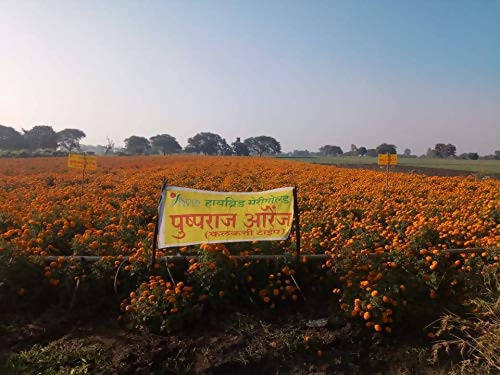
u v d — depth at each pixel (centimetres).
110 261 629
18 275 596
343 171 2367
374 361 495
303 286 636
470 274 599
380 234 730
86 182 1889
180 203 607
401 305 541
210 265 579
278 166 2758
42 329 541
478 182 1739
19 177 2066
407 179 1866
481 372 450
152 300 541
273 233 632
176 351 502
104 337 529
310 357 502
